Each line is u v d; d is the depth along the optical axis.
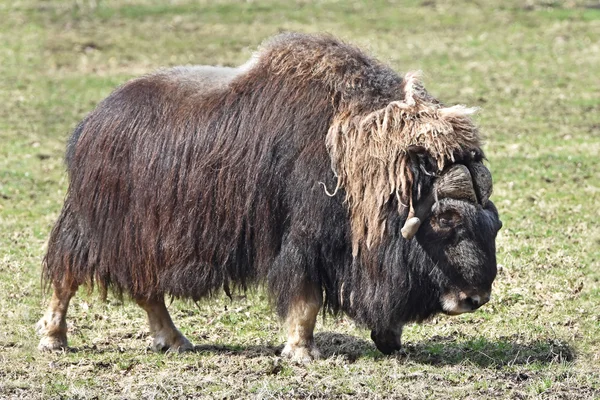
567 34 76.62
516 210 37.12
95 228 23.08
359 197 21.27
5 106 60.09
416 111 21.23
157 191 22.52
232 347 24.31
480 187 21.12
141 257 22.83
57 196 41.88
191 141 22.47
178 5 87.12
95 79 66.75
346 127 21.42
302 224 21.66
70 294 23.97
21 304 27.69
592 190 40.19
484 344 24.03
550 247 32.16
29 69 69.19
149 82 23.66
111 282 23.50
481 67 68.44
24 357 23.19
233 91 22.75
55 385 21.08
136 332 25.67
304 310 22.28
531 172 43.19
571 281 28.83
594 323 25.59
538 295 27.75
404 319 22.09
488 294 21.12
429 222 21.00
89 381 21.38
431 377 21.47
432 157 20.89
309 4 87.50
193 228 22.28
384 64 23.14
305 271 21.94
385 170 21.00
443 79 65.38
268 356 23.22
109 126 23.16
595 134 51.09
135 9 85.81
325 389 20.64
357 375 21.50
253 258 22.38
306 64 22.36
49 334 23.89
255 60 23.23
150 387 20.89
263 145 21.94
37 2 87.50
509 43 74.75
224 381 21.23
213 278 22.52
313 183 21.55
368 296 21.73
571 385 21.11
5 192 42.06
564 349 23.62
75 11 85.12
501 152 47.19
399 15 83.56
